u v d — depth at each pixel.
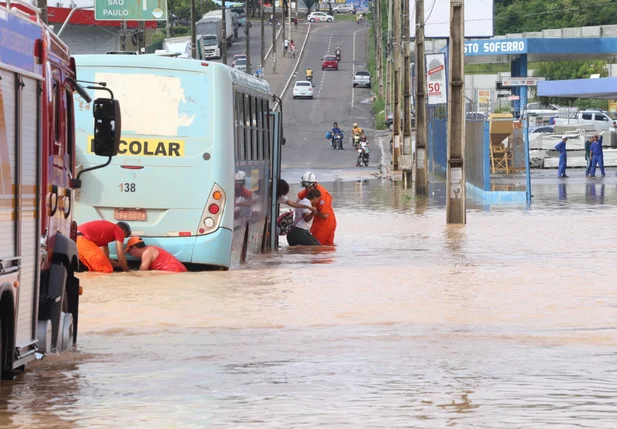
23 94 17.52
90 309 26.31
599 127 152.75
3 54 16.31
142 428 14.32
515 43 168.00
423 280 32.38
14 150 17.00
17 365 17.28
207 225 34.41
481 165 83.06
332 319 24.67
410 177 93.38
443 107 116.81
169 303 27.38
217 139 34.44
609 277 32.66
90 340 21.97
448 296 28.58
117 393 16.70
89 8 144.12
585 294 28.72
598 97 129.25
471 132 91.31
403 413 15.02
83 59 34.38
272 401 15.96
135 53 35.12
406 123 93.75
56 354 20.08
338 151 150.25
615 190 86.94
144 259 33.75
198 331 23.11
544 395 16.17
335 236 50.16
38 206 18.36
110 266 33.38
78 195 34.22
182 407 15.62
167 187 34.22
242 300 27.97
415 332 22.66
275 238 44.88
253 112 40.31
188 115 34.44
